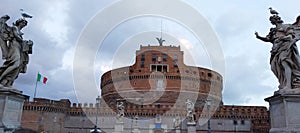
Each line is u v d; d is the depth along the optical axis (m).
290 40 8.83
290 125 8.16
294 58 8.90
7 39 9.21
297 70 8.85
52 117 52.81
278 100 8.72
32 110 50.97
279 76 9.02
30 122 50.06
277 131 8.47
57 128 53.09
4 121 8.59
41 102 51.94
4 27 9.19
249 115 55.69
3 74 9.05
